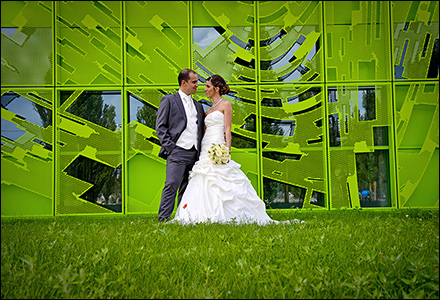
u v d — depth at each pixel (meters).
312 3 6.39
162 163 6.28
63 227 3.98
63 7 6.23
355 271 2.05
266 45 6.40
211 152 4.79
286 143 6.34
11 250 2.60
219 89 5.21
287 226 3.88
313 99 6.38
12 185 6.14
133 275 2.16
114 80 6.29
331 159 6.34
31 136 6.14
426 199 6.35
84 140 6.20
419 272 2.00
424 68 6.38
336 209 6.29
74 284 1.97
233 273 2.14
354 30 6.39
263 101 6.40
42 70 6.19
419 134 6.41
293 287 1.92
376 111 6.38
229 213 4.66
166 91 6.32
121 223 4.45
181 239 3.06
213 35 6.43
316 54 6.39
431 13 6.35
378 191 6.40
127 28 6.33
